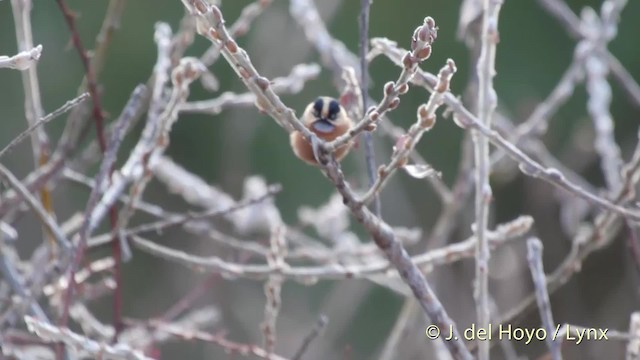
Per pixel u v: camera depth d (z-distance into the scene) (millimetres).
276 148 16516
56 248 7309
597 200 5395
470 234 10594
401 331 7824
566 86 8734
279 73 12258
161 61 7086
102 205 6871
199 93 16953
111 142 5805
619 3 8766
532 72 17281
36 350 7863
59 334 5281
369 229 4820
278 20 12695
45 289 7438
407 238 8414
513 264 10992
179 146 17375
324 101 5812
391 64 16047
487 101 5672
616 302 14109
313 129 5680
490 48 5676
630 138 16859
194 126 17359
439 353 7566
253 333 12125
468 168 8391
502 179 13875
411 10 17719
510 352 7426
